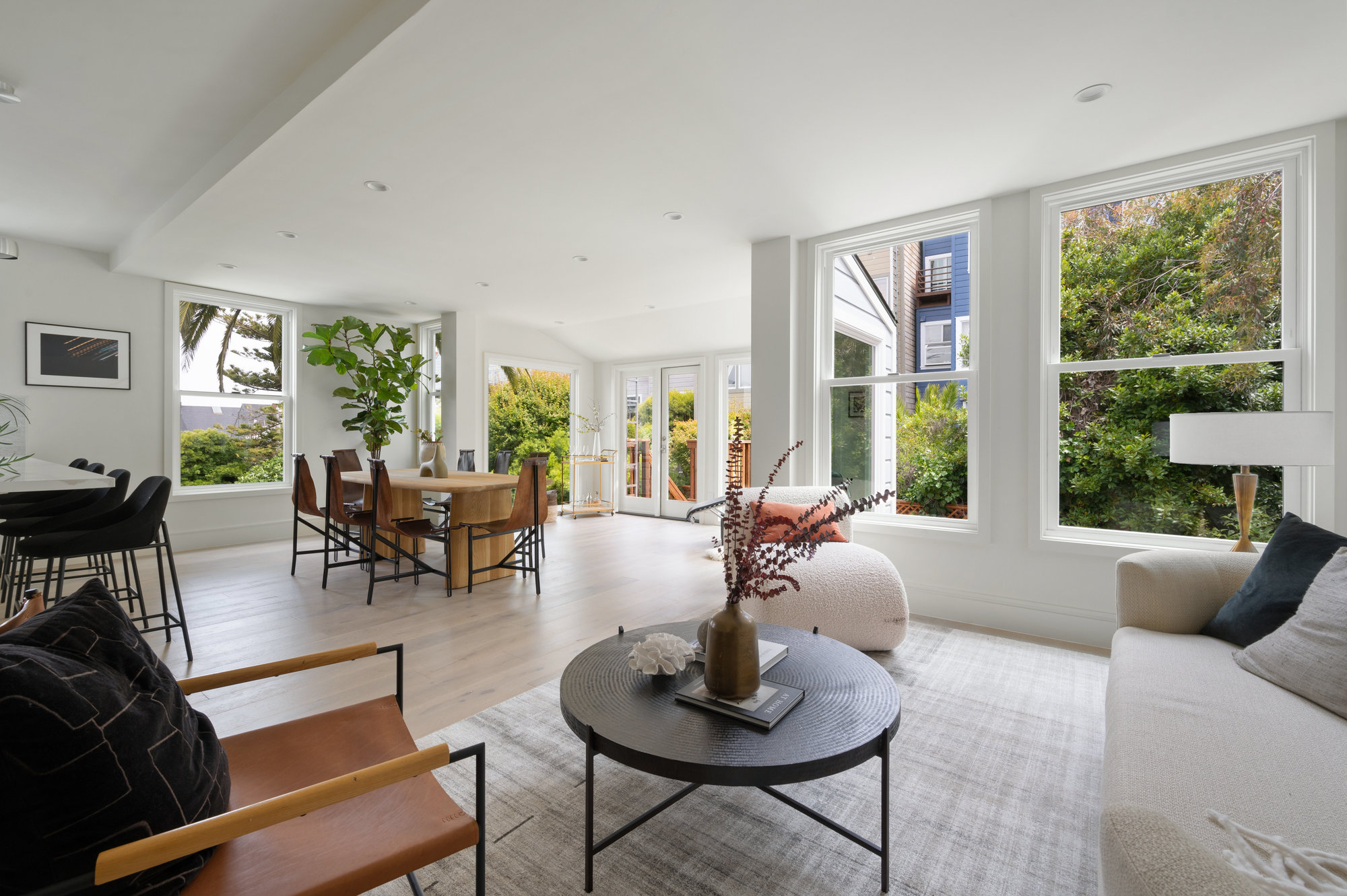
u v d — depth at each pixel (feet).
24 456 13.82
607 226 12.00
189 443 16.97
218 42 6.98
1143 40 6.44
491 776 5.83
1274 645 4.90
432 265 14.87
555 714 7.13
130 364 15.53
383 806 3.32
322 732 4.00
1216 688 4.69
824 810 5.34
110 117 8.61
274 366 18.83
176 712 3.05
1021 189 10.22
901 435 11.73
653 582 13.55
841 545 9.84
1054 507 10.08
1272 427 6.52
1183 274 9.23
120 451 15.40
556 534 20.35
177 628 10.04
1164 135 8.43
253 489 17.89
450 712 7.18
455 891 4.38
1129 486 9.57
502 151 8.86
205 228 11.99
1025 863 4.66
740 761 3.92
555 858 4.73
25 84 7.75
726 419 23.02
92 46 7.01
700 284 16.79
